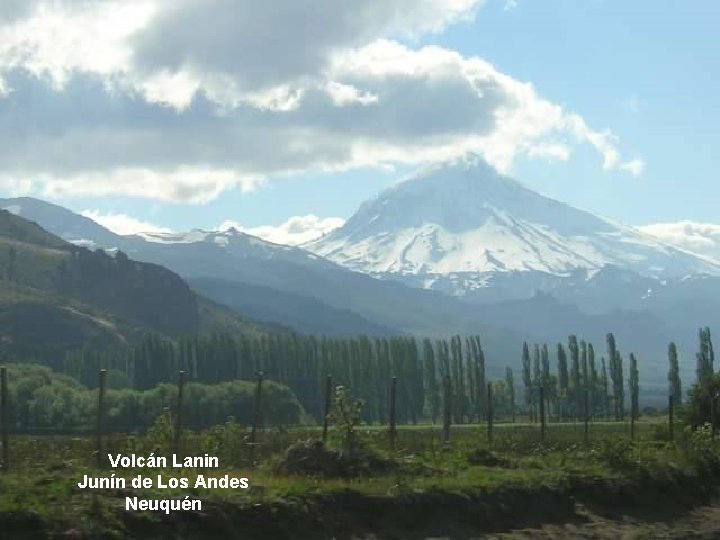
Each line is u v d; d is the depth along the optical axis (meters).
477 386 135.88
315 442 32.03
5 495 21.89
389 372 128.50
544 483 33.06
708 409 52.84
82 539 21.09
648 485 36.03
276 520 25.11
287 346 127.75
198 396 78.06
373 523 27.31
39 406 77.56
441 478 31.66
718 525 34.41
